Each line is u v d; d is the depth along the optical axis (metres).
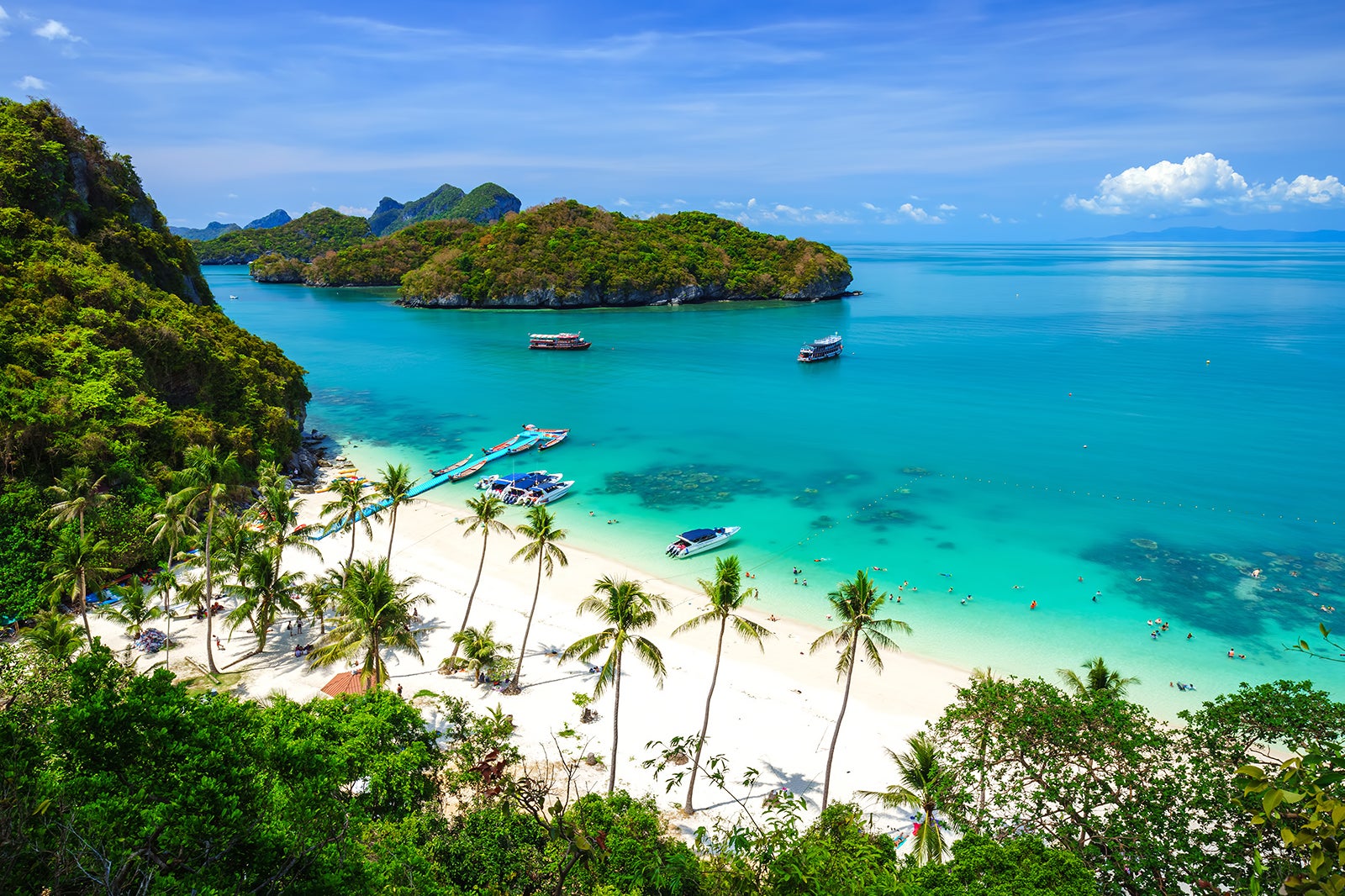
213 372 93.94
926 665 57.22
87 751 20.72
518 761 39.94
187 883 18.42
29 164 108.19
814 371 173.38
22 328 80.00
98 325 85.38
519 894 25.59
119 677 23.03
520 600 67.06
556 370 176.75
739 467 105.56
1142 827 26.89
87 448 68.56
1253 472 98.62
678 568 74.62
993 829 30.56
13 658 31.50
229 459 68.06
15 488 63.81
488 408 140.62
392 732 34.75
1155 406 133.88
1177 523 83.62
